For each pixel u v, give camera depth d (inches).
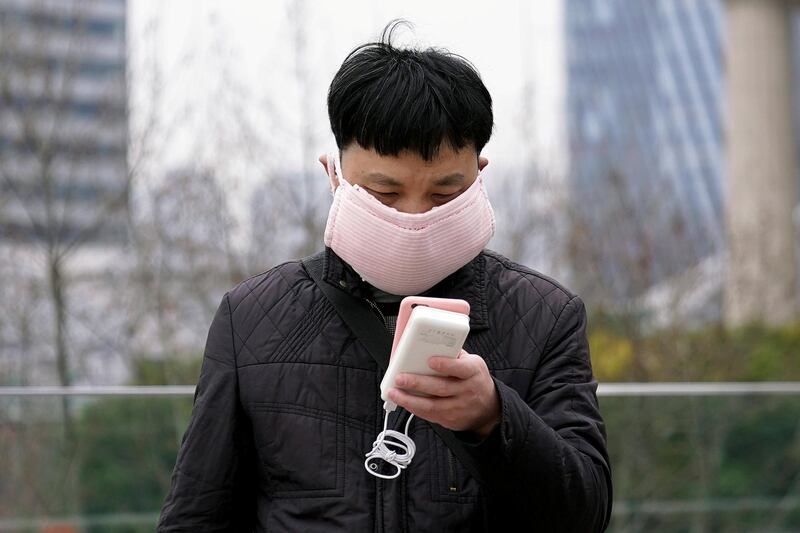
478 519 142.4
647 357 793.6
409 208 140.8
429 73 139.7
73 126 771.4
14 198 766.5
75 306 772.0
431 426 144.4
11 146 764.6
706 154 2220.7
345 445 144.6
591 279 857.5
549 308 150.7
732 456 373.7
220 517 150.6
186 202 775.7
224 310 156.2
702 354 804.6
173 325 778.8
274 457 146.9
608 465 145.3
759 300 911.0
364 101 138.9
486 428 130.7
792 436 377.7
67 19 776.3
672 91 2331.4
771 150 1385.3
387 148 137.7
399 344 123.6
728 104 1424.7
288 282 155.6
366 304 150.6
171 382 760.3
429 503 141.3
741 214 1298.0
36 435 312.3
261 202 793.6
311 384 147.6
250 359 150.9
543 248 900.6
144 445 315.0
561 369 147.4
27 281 760.3
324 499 142.5
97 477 313.6
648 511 369.1
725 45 1448.1
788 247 1004.6
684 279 855.1
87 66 784.3
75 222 768.9
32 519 310.3
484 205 145.8
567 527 136.5
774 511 374.9
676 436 370.3
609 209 884.0
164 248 780.6
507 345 148.3
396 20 152.8
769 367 807.1
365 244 141.9
